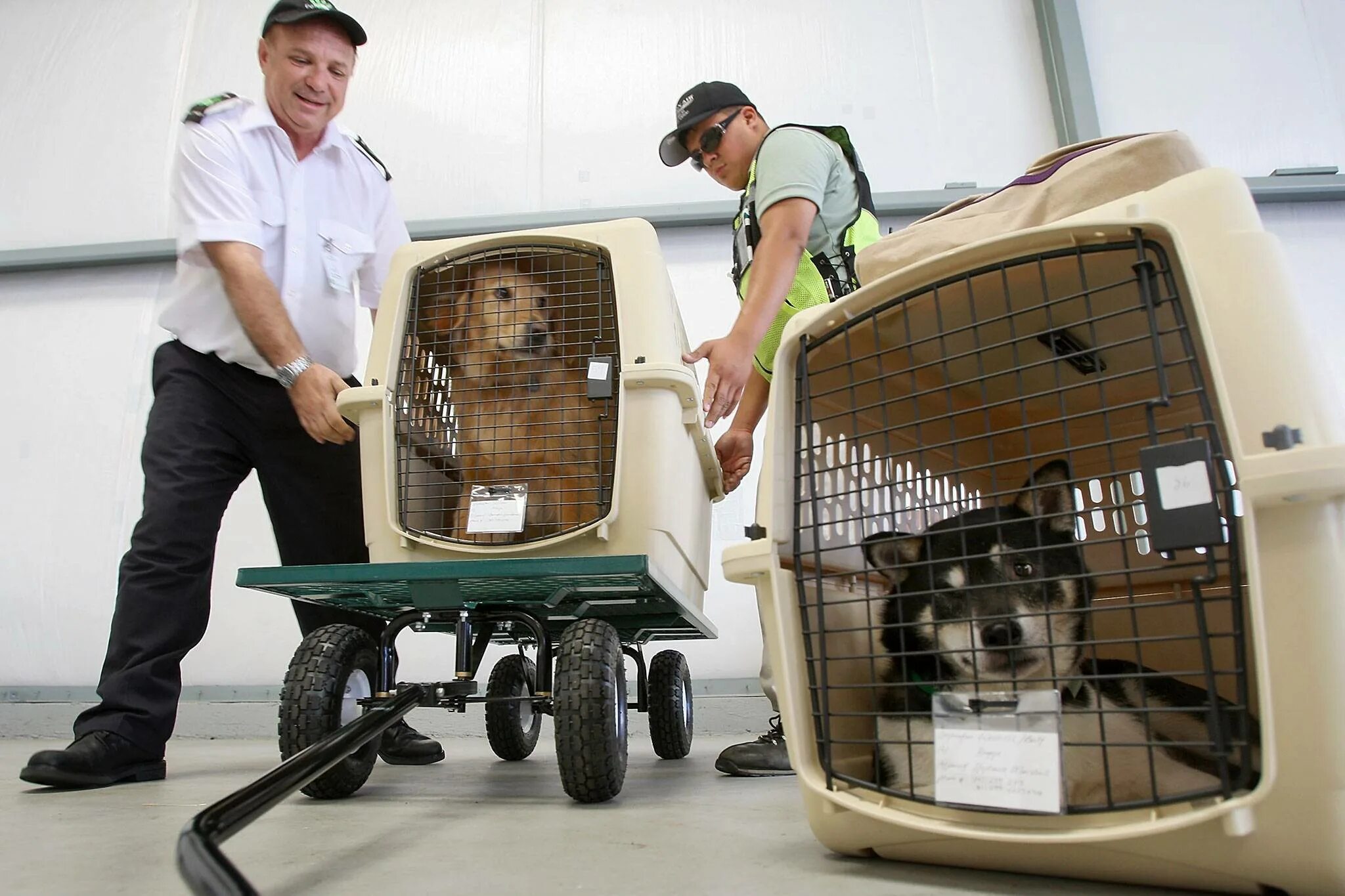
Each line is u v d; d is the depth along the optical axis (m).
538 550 1.68
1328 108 4.09
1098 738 1.21
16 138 4.50
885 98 4.27
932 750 1.25
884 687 1.16
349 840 1.22
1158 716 1.20
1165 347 1.34
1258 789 0.78
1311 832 0.78
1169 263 0.95
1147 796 1.13
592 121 4.34
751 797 1.66
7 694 3.82
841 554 1.46
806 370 1.22
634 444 1.72
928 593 1.16
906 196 4.08
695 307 4.04
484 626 1.79
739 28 4.39
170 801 1.66
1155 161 1.15
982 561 1.46
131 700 1.95
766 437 1.21
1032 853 0.93
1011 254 1.05
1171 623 1.56
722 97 2.48
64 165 4.46
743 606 3.72
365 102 4.41
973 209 1.36
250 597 3.86
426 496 1.92
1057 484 1.02
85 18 4.65
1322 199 3.94
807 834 1.26
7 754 2.87
